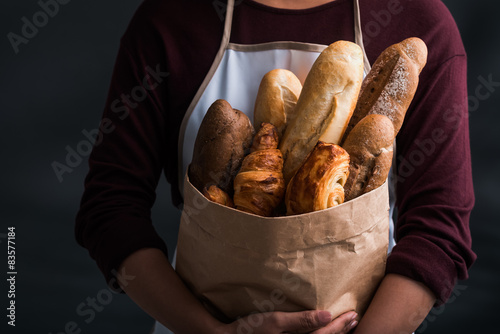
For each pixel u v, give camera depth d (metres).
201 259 0.87
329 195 0.80
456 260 0.92
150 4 1.04
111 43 3.23
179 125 1.03
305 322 0.84
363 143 0.83
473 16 3.06
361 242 0.84
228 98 1.02
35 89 3.23
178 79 1.02
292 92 0.91
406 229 0.95
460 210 0.94
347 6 1.01
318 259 0.82
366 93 0.89
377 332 0.88
